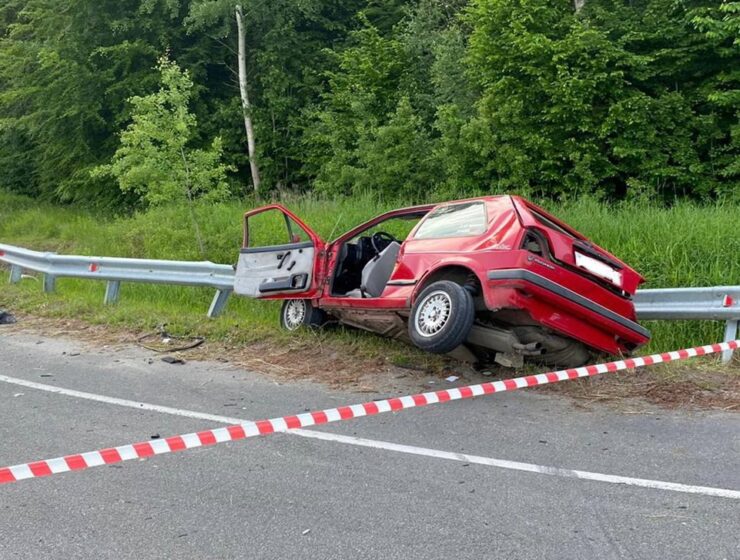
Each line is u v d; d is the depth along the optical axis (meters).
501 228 6.12
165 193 13.52
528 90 15.09
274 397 6.24
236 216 14.77
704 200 14.28
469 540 3.54
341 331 8.30
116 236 16.02
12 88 26.97
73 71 22.02
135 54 22.16
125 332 9.11
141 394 6.38
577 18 15.99
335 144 18.70
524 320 6.18
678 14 15.57
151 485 4.33
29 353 8.17
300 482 4.32
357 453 4.79
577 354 6.59
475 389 5.47
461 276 6.58
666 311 7.38
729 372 6.46
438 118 17.83
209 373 7.15
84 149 22.55
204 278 9.74
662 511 3.79
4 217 22.41
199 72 22.22
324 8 24.09
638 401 5.79
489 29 16.06
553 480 4.25
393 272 6.99
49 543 3.62
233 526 3.77
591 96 14.64
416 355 7.33
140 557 3.47
